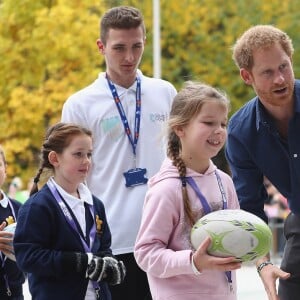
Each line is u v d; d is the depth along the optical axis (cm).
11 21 5012
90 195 1365
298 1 6656
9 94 5103
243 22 6456
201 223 1140
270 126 1408
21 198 4188
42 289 1305
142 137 1537
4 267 1519
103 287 1341
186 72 6588
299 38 6569
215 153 1195
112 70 1540
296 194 1438
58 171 1348
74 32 5009
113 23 1498
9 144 5097
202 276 1171
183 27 6462
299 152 1397
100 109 1531
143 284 1527
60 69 5112
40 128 5116
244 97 6531
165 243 1177
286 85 1331
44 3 5094
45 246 1298
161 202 1178
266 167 1448
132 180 1516
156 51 4819
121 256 1506
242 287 3312
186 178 1198
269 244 1147
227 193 1230
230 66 6462
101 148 1527
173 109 1217
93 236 1338
